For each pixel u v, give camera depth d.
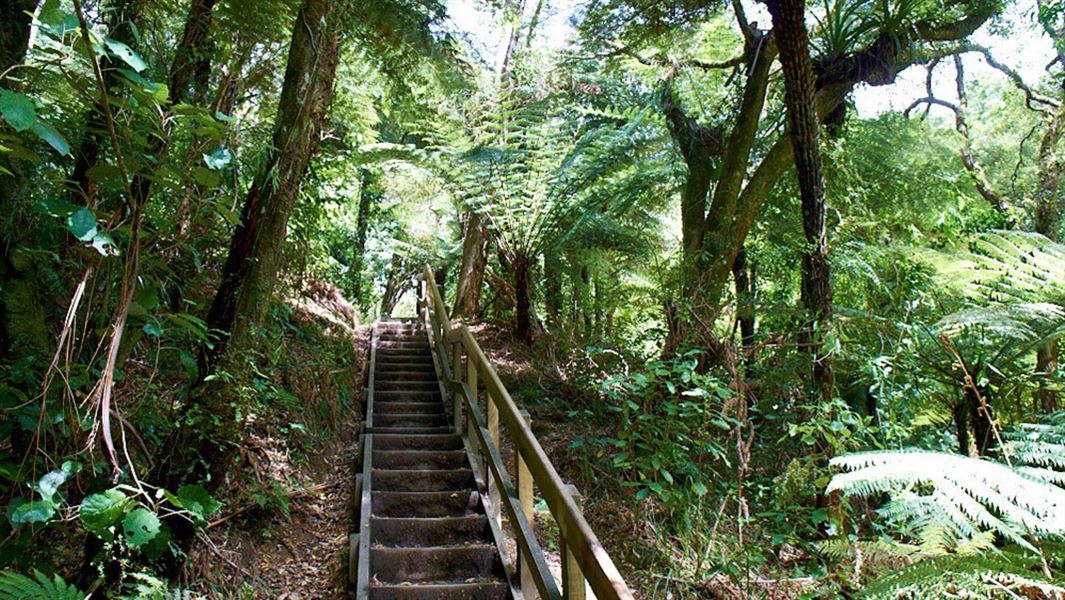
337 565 3.55
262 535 3.62
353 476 4.44
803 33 3.86
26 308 2.21
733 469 4.24
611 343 6.42
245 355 2.98
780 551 3.63
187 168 1.94
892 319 4.01
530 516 3.07
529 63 8.13
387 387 6.87
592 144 7.21
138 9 2.72
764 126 6.87
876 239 4.59
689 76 7.38
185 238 2.34
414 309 17.36
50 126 1.46
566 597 2.11
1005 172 9.42
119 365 2.33
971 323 3.55
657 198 8.30
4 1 2.03
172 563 2.82
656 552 3.63
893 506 2.40
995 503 2.01
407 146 7.67
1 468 1.81
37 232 2.44
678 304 4.86
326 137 5.12
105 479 2.48
